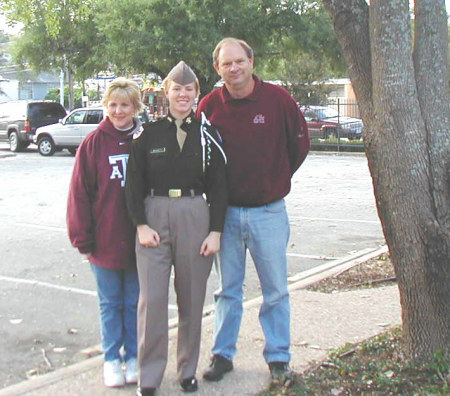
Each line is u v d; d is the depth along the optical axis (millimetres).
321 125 29047
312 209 12484
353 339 5203
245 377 4508
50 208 12531
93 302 6703
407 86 4027
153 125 4086
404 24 4016
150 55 23594
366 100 4246
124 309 4480
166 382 4414
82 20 25078
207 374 4441
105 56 25156
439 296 4148
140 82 29562
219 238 4141
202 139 4070
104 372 4480
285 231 4465
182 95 4016
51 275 7719
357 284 7020
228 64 4141
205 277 4168
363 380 4301
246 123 4250
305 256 8719
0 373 4941
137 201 4043
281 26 24547
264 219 4348
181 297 4188
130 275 4414
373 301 6301
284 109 4309
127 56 23594
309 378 4414
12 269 7988
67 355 5309
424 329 4258
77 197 4266
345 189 15328
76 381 4504
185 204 4035
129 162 4074
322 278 7301
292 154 4457
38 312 6375
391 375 4270
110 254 4270
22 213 11977
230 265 4445
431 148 4059
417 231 4098
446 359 4199
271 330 4430
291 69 30141
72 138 24703
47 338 5688
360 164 22109
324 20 24781
